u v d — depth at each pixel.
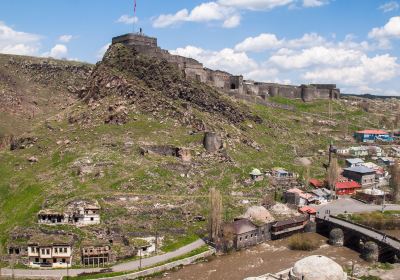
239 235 160.38
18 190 182.62
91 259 141.25
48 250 139.25
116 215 163.38
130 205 169.25
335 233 166.00
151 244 151.12
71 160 197.12
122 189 179.12
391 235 171.38
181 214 171.38
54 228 153.25
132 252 146.38
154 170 192.50
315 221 182.75
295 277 123.31
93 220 158.75
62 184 179.50
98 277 131.50
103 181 181.88
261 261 149.88
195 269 142.38
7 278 130.62
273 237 171.62
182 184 190.75
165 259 145.62
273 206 187.62
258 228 167.00
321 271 121.88
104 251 142.12
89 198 167.12
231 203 186.25
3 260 141.88
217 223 158.25
